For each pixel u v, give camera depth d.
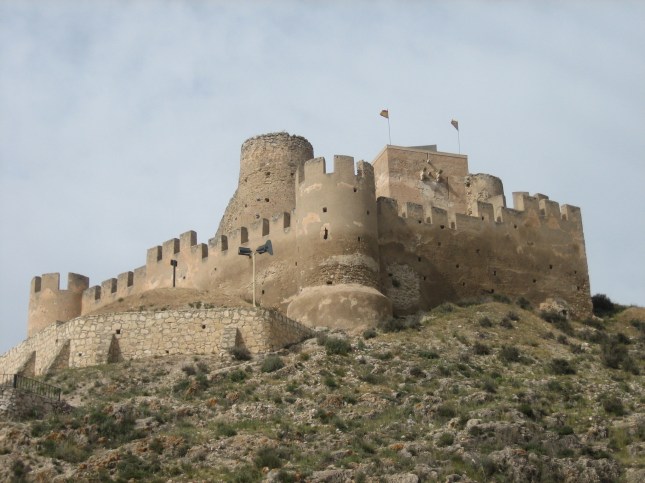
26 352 59.84
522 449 40.31
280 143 78.69
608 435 43.66
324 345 54.16
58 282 78.75
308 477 38.03
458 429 43.09
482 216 69.94
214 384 49.72
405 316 64.00
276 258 66.50
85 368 54.31
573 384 50.88
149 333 55.53
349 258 62.16
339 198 63.28
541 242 71.12
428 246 67.38
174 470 39.22
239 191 78.94
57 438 41.72
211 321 55.22
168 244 74.50
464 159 79.94
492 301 67.00
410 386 49.12
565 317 68.12
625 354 57.53
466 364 53.34
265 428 43.56
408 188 77.88
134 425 44.00
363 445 41.34
